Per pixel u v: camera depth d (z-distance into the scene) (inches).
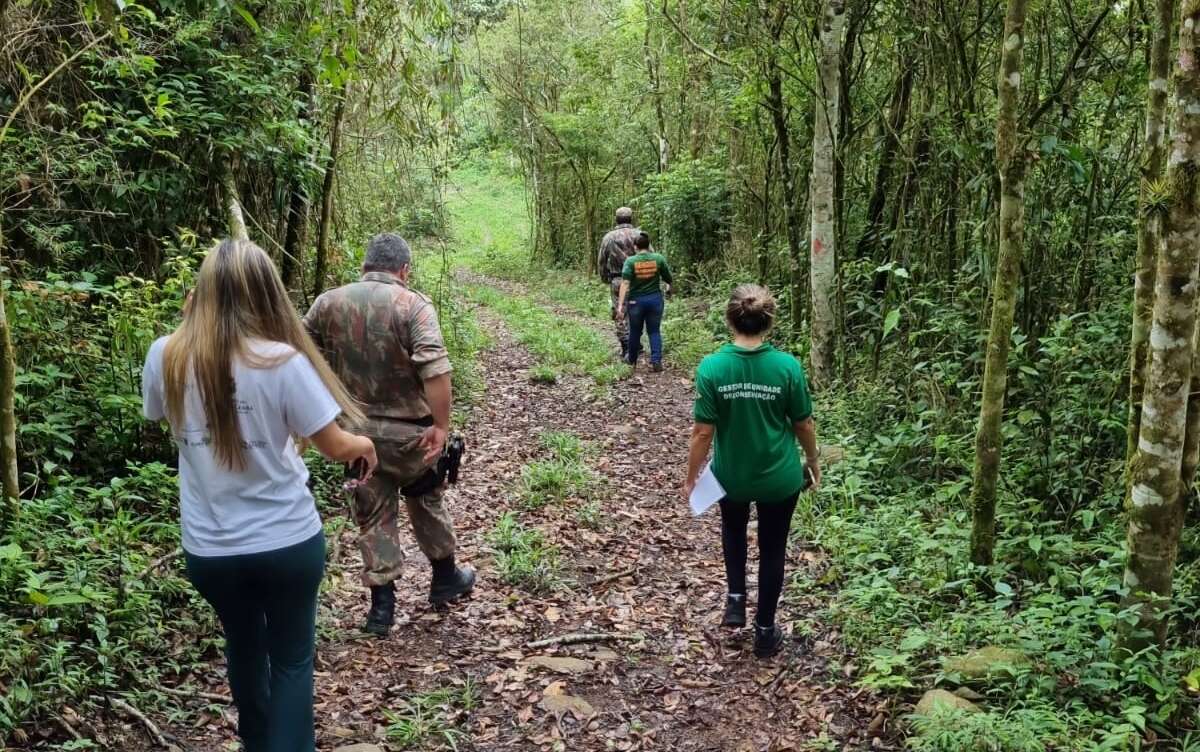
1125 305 228.4
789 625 178.1
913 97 335.6
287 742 104.7
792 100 406.6
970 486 226.5
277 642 107.3
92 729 125.4
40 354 203.6
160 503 191.8
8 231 222.1
